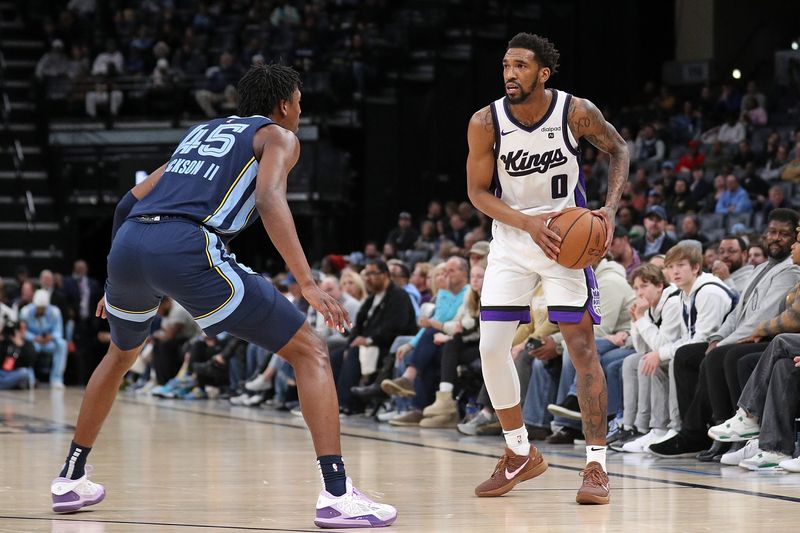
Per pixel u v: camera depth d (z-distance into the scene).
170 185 4.87
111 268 4.82
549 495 5.76
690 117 21.61
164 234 4.71
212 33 24.47
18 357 17.55
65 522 4.84
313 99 20.58
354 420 11.62
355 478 6.51
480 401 9.64
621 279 9.20
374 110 21.61
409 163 22.08
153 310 5.00
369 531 4.60
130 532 4.55
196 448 8.41
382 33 22.98
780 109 21.59
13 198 22.31
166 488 6.05
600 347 8.97
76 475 5.16
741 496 5.72
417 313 12.48
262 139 4.86
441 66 22.78
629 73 25.45
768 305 7.53
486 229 16.70
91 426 5.15
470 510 5.23
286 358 4.79
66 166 22.19
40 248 22.14
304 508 5.27
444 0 23.64
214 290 4.69
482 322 5.76
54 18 25.86
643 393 8.31
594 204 18.12
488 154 5.71
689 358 7.83
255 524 4.77
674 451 7.81
